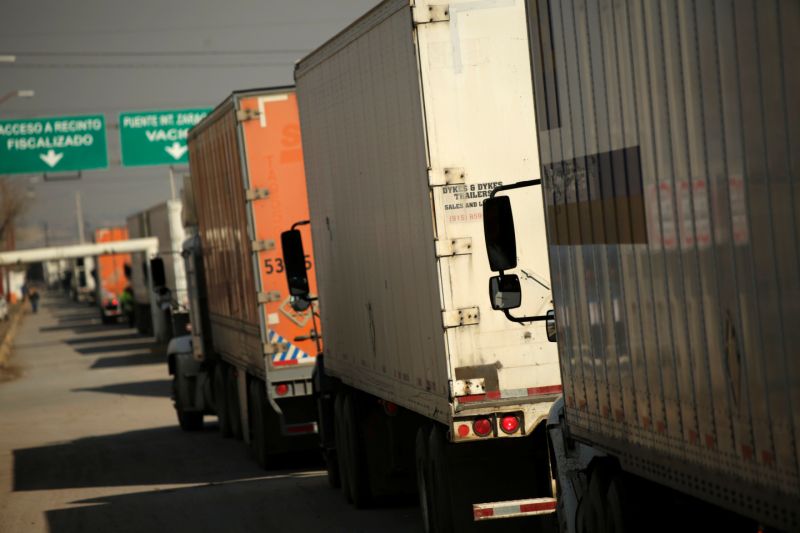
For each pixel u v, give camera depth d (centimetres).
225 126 5203
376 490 3822
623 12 1864
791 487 1450
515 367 2800
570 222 2212
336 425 4162
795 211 1387
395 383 3256
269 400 4912
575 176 2159
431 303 2862
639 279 1892
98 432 7762
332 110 3694
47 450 6912
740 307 1552
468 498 2930
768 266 1466
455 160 2795
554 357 2811
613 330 2033
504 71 2802
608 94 1959
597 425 2156
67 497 4903
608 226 2011
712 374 1656
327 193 3894
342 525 3644
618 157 1936
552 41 2231
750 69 1470
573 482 2416
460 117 2792
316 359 4444
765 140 1446
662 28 1720
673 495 2053
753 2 1450
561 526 2511
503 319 2797
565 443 2436
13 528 4131
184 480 5188
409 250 3000
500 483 2934
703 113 1609
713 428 1666
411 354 3075
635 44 1825
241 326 5444
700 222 1648
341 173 3666
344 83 3516
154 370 12625
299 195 4881
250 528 3716
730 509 1631
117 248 15375
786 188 1403
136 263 18562
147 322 18775
